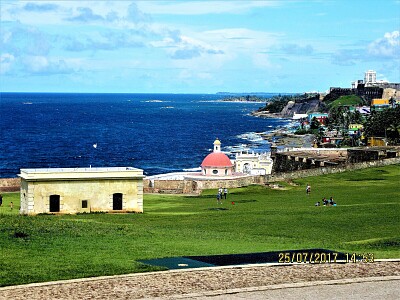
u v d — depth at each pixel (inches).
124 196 3139.8
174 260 1469.0
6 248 1578.5
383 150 5305.1
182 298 1147.3
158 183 4387.3
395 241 1904.5
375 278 1299.2
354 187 3954.2
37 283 1230.3
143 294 1162.0
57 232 1854.1
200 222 2561.5
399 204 2977.4
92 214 3011.8
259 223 2466.8
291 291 1206.9
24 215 2753.4
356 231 2206.0
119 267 1375.5
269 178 4392.2
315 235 2123.5
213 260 1471.5
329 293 1199.6
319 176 4495.6
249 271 1347.2
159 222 2615.7
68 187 3058.6
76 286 1213.1
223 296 1166.3
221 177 5255.9
